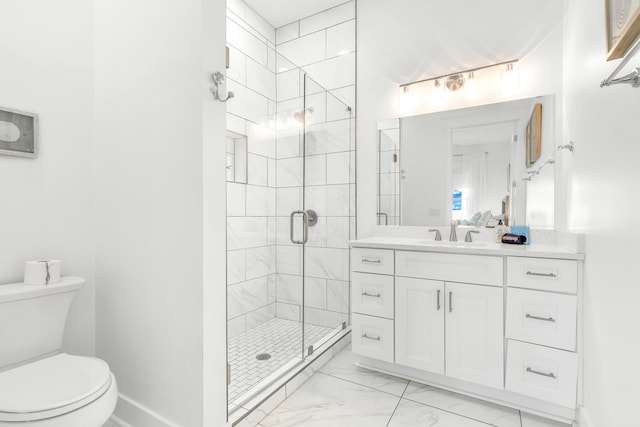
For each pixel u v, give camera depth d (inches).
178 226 51.9
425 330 71.9
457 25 90.7
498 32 85.4
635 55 36.6
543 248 69.1
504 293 64.0
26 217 58.1
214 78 50.4
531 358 60.9
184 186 50.9
